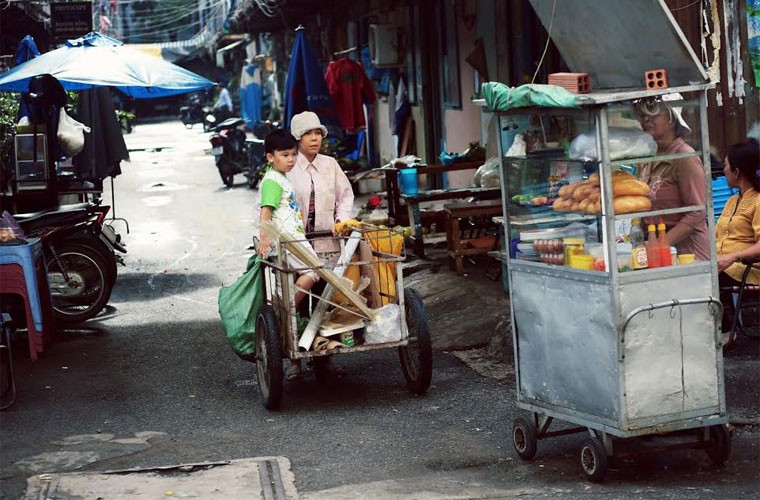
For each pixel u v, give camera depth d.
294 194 7.48
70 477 5.70
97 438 6.59
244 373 8.20
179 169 25.58
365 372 8.05
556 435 5.75
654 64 5.46
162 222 16.83
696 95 5.30
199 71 53.34
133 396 7.62
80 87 11.52
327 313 7.19
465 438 6.26
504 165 5.77
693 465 5.52
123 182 22.91
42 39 21.52
